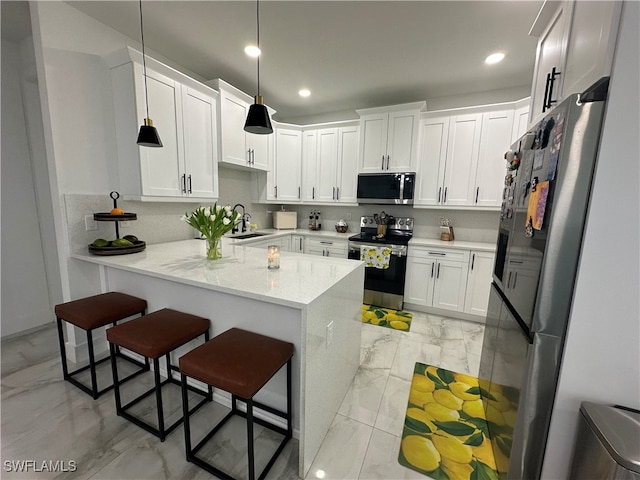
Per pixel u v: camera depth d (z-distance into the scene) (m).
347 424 1.64
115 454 1.41
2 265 2.46
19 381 1.94
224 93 2.80
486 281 2.96
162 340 1.44
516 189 1.45
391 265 3.32
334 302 1.51
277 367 1.27
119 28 2.17
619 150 0.92
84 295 2.15
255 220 4.12
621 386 1.03
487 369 1.77
